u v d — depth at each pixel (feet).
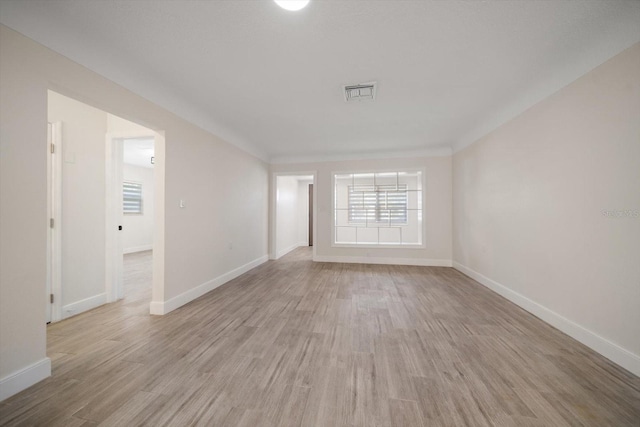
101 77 6.63
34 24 5.11
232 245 13.50
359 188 22.40
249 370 5.63
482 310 9.09
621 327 5.77
